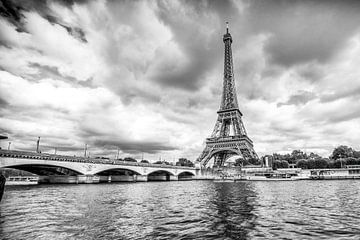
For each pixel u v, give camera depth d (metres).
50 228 24.44
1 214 31.77
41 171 115.12
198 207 38.50
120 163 119.06
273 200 46.50
